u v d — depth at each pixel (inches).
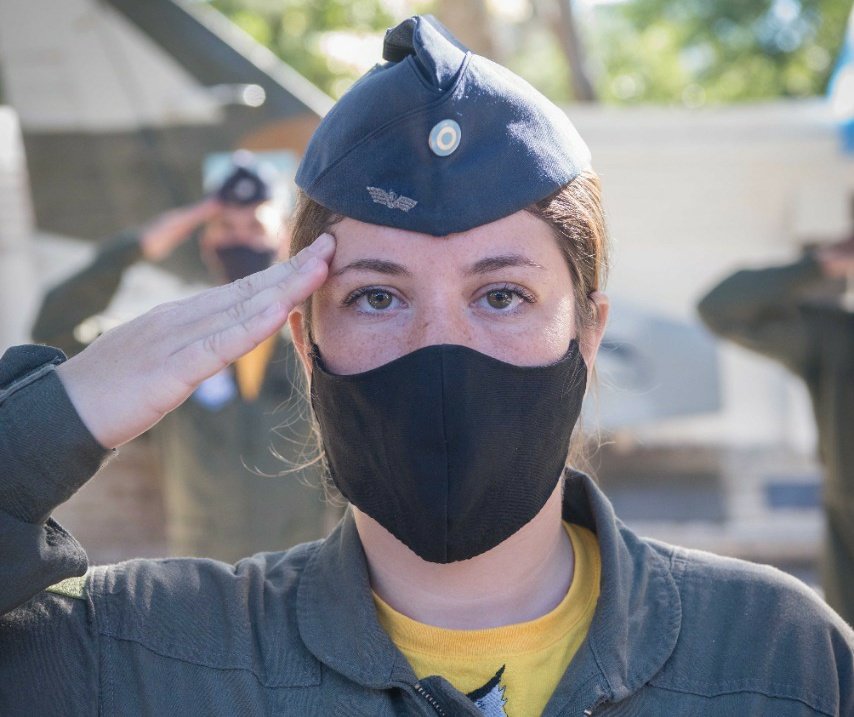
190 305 57.8
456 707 56.9
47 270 181.6
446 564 59.8
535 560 61.1
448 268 56.9
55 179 181.3
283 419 154.3
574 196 60.1
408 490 57.6
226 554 153.6
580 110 225.6
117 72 181.8
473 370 56.6
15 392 56.8
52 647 59.4
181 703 58.9
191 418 155.1
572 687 57.7
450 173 56.3
